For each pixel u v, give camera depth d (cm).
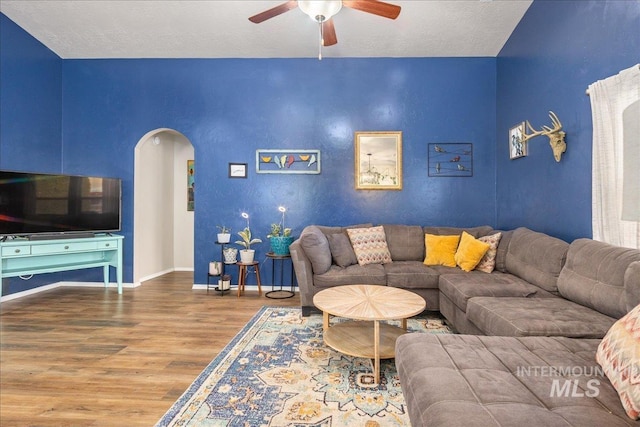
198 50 440
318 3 255
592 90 251
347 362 242
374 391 205
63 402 192
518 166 386
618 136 235
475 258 341
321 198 453
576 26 284
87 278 469
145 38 418
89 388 207
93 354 253
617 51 241
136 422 175
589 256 223
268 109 455
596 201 252
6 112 388
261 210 456
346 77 452
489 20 377
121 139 462
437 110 447
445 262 367
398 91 449
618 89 231
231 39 417
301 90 454
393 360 247
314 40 416
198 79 459
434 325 321
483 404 114
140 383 213
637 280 167
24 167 410
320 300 250
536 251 284
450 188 446
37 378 218
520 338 171
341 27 389
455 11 363
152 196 530
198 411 183
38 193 389
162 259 559
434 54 440
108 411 184
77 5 365
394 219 450
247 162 457
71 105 464
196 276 457
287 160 454
